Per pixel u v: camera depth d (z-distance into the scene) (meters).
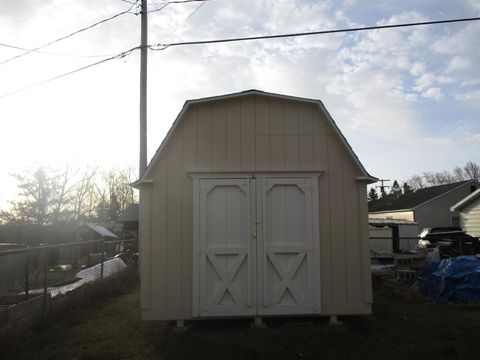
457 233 17.94
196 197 7.27
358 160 7.35
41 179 33.22
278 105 7.52
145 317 7.11
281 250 7.20
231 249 7.17
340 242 7.33
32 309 7.20
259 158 7.38
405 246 21.62
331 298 7.24
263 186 7.31
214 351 5.98
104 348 6.23
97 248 16.02
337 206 7.38
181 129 7.40
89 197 46.19
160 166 7.35
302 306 7.15
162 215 7.27
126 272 13.01
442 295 9.43
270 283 7.17
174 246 7.23
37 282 8.40
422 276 10.43
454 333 6.72
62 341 6.59
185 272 7.19
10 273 7.12
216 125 7.43
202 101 7.34
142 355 5.93
